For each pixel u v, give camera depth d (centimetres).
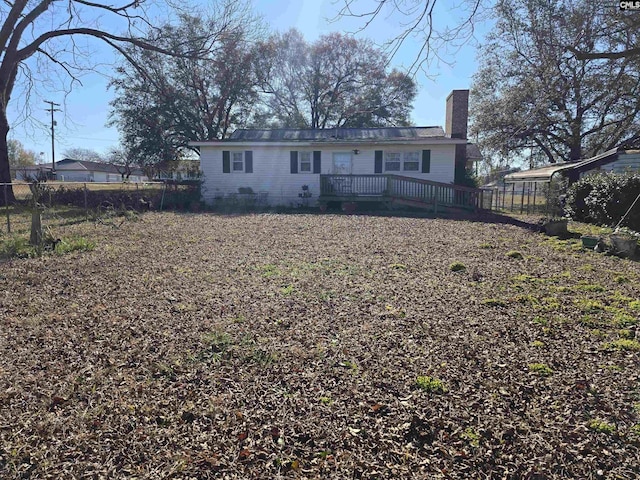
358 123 3316
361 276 643
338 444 244
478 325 434
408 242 962
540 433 253
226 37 1995
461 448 240
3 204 1686
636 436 249
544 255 815
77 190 1750
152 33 1889
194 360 352
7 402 289
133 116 2598
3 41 1705
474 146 2580
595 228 1183
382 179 1764
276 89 3297
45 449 240
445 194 1741
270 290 566
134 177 4853
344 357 357
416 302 512
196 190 1898
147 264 729
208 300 521
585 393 298
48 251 823
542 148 2692
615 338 400
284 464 228
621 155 1495
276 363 347
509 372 330
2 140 1803
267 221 1357
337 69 3359
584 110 1602
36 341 394
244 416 271
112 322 443
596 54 511
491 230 1163
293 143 1841
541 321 443
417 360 352
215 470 223
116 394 298
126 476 219
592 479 216
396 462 229
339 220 1382
